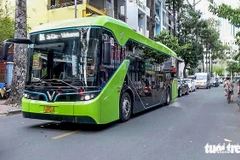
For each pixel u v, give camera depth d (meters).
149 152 5.71
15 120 9.79
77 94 7.37
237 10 13.31
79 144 6.31
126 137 7.07
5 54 7.57
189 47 39.00
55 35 7.90
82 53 7.51
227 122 9.58
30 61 8.16
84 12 23.05
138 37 10.84
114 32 8.57
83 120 7.38
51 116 7.61
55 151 5.71
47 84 7.69
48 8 25.23
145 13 38.22
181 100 19.23
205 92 30.11
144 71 11.58
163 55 14.84
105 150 5.82
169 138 7.00
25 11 13.50
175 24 43.19
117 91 8.69
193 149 5.98
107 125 8.80
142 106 11.29
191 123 9.33
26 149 5.86
